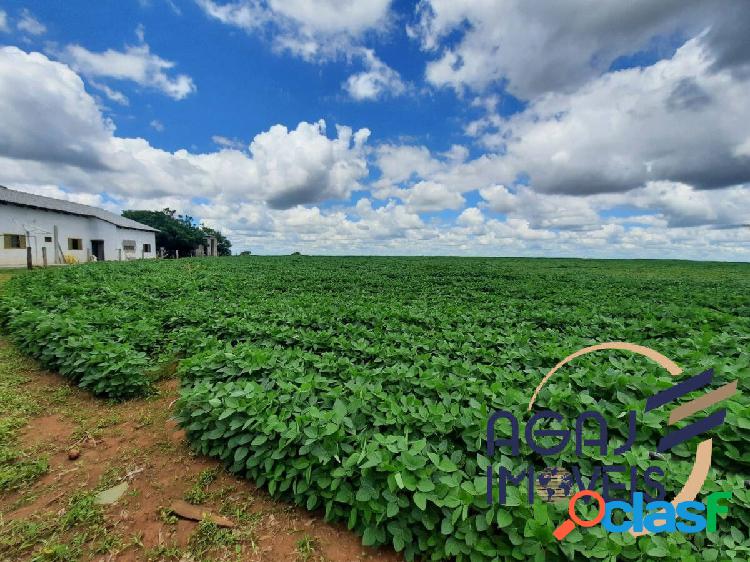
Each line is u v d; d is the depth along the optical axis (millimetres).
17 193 29547
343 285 15062
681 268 28922
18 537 2986
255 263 27562
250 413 3645
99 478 3725
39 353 6379
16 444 4246
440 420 3498
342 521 3186
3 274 17906
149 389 5688
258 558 2877
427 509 2863
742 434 3131
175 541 3021
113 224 35219
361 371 4855
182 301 10125
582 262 35625
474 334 6910
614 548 2445
